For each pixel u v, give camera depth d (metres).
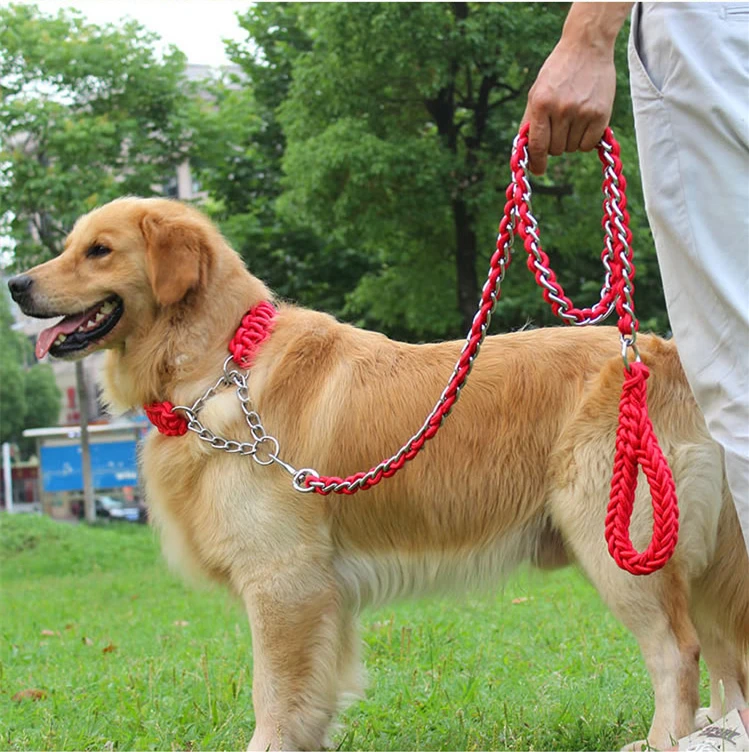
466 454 3.53
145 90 16.20
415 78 13.84
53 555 14.57
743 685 3.62
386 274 16.92
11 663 5.95
